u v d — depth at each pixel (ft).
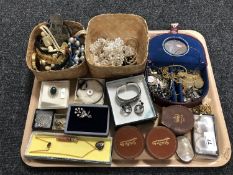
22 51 5.49
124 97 4.35
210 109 4.49
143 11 6.00
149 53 4.58
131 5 6.06
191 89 4.51
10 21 5.87
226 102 5.00
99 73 4.39
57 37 4.59
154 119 4.26
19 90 5.09
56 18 4.55
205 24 5.84
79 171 4.39
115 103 4.33
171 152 4.03
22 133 4.76
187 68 4.60
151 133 4.11
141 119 4.19
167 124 4.14
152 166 4.14
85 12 5.98
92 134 4.09
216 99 4.57
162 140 4.08
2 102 5.00
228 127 4.78
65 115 4.41
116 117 4.23
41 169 4.42
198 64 4.53
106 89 4.46
